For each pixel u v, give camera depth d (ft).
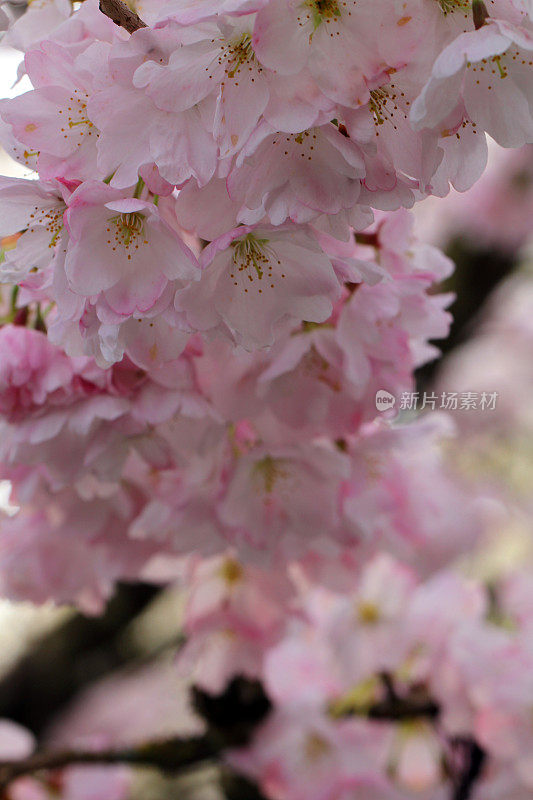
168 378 2.76
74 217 2.50
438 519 3.34
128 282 2.54
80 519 3.08
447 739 3.54
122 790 3.81
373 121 2.47
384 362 2.84
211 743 3.37
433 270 2.87
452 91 2.45
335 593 3.25
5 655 6.49
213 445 2.83
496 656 3.39
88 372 2.77
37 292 2.69
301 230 2.52
